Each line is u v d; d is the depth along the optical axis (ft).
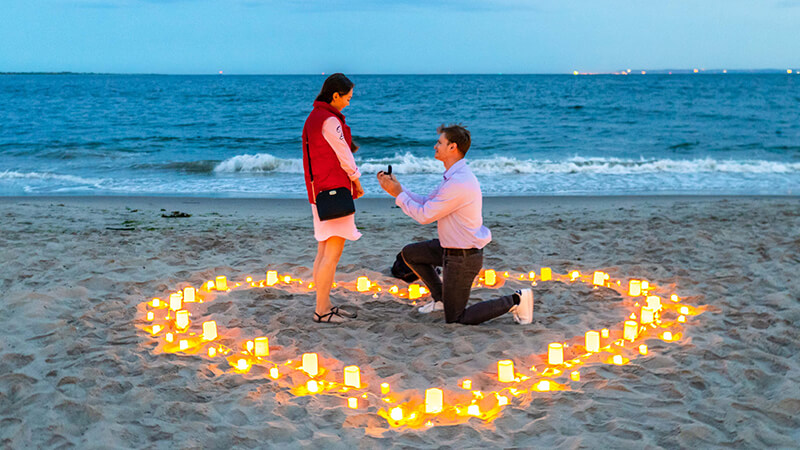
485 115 124.67
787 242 24.29
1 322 15.14
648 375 12.48
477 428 10.39
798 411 11.03
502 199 39.45
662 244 24.47
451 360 13.39
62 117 116.67
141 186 47.06
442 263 15.75
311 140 14.60
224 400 11.40
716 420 10.68
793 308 16.48
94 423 10.49
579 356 13.73
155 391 11.65
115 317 15.87
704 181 50.16
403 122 113.70
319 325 15.66
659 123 107.96
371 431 10.37
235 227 28.63
